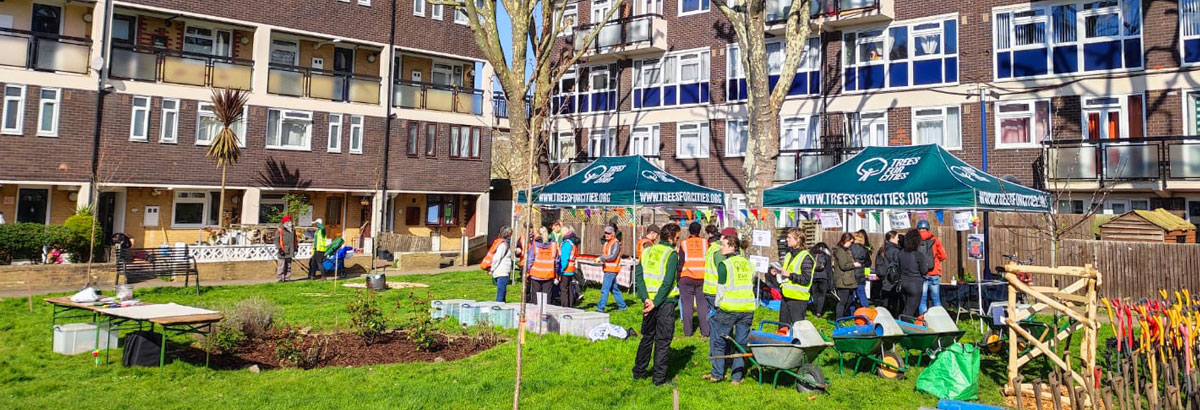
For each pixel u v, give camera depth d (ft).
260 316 35.22
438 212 100.17
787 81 53.01
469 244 88.53
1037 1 73.00
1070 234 62.44
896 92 81.10
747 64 54.08
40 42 71.05
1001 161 74.28
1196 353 25.32
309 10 86.58
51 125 71.36
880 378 28.30
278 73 84.64
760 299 48.62
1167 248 47.78
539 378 27.76
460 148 98.02
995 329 35.65
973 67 76.59
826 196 42.37
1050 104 72.08
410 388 26.08
